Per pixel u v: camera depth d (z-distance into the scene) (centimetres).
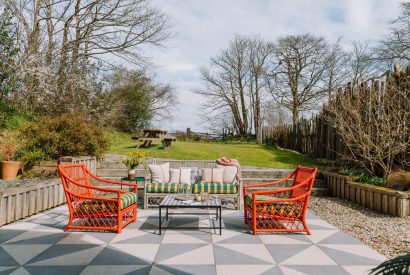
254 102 2762
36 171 765
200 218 551
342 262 341
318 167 948
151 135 1241
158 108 2741
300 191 493
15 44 1060
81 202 464
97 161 900
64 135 819
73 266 325
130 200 492
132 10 1455
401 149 662
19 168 768
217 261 342
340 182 747
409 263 156
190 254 364
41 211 584
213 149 1337
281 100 2377
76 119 880
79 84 1283
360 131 708
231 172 667
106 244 399
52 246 389
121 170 865
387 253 373
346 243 409
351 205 660
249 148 1448
